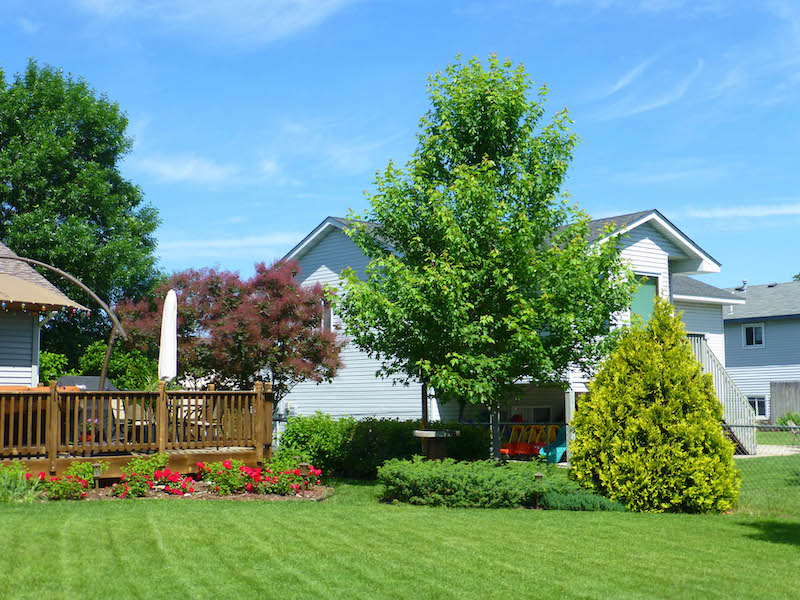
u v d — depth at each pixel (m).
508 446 19.28
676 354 11.77
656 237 22.30
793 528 9.73
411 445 16.31
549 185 13.82
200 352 17.58
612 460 11.79
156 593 6.23
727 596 6.52
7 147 31.44
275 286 18.36
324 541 8.30
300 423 16.72
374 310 13.41
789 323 38.00
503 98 13.72
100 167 34.62
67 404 12.31
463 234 13.19
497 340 13.91
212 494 12.34
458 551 8.01
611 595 6.48
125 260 32.66
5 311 18.38
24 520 8.72
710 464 11.27
